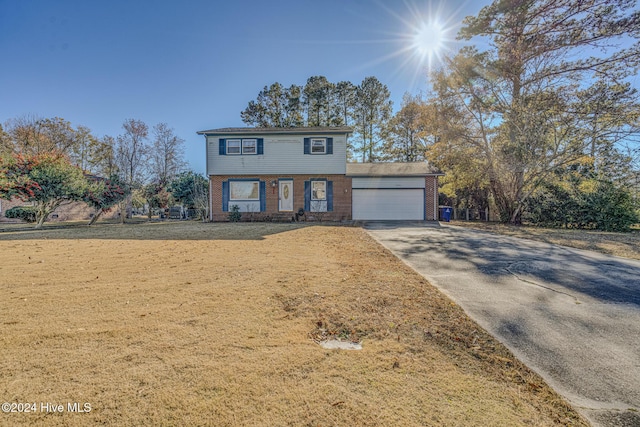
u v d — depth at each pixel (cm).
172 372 229
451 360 265
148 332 294
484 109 1648
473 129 1730
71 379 217
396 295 426
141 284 454
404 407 200
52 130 2692
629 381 240
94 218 1661
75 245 805
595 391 227
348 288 450
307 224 1491
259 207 1727
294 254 700
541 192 1555
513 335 317
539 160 1487
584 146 1435
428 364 256
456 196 2125
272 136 1725
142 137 2238
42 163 1389
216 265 579
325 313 358
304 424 182
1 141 2522
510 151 1520
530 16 1459
